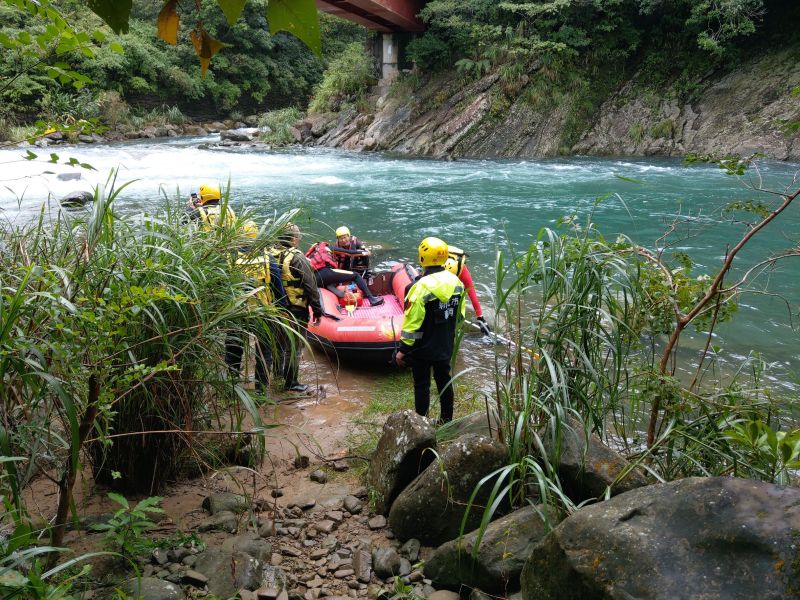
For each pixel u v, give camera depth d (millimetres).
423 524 3096
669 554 1993
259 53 39906
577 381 3396
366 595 2777
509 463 3094
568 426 3016
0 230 3504
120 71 33562
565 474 3074
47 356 2559
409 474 3354
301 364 5949
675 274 3660
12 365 2215
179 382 3203
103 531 2982
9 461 2135
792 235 10617
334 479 3820
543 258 3346
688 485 2150
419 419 3428
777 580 1832
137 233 3410
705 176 16750
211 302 3373
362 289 6758
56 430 2990
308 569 2953
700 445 3240
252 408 2982
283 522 3314
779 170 16984
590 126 23672
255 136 30391
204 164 20781
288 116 30406
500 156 23078
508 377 3439
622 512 2170
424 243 4145
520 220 12141
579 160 21422
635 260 3621
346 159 22609
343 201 14258
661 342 6203
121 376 2678
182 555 2875
